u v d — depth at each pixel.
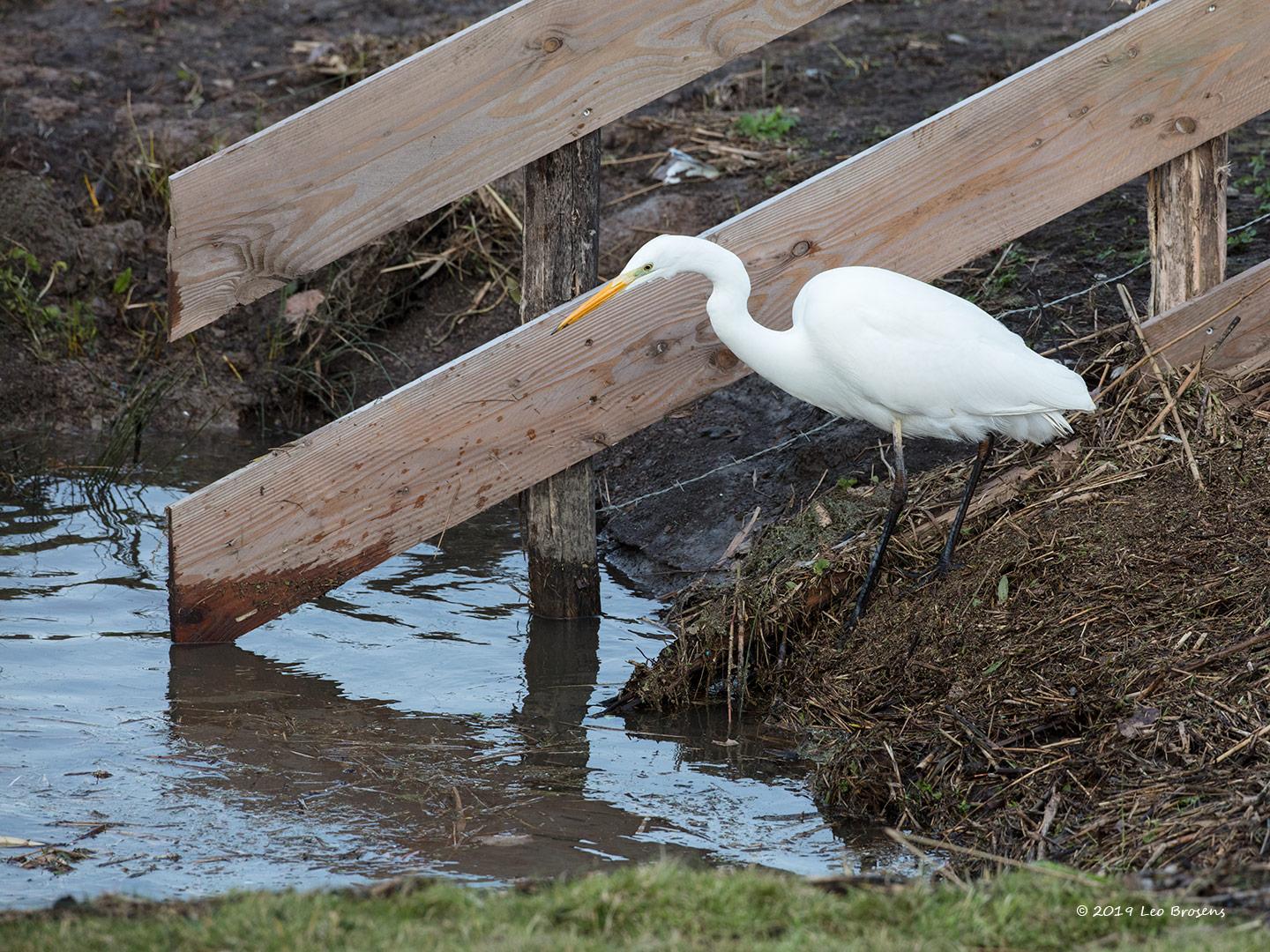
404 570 11.20
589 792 7.78
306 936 5.05
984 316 8.57
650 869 5.68
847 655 8.69
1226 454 8.66
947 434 8.71
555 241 9.22
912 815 7.28
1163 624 7.67
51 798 7.49
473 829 7.27
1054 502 8.81
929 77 16.61
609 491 12.01
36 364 13.79
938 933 5.12
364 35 17.98
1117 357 9.70
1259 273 9.34
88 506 11.89
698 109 16.27
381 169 8.47
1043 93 8.80
